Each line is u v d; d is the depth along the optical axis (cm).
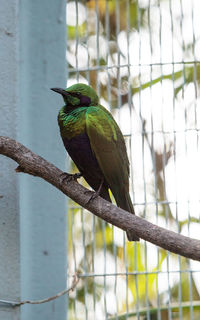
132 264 1403
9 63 919
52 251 1000
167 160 1202
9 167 919
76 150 1033
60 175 899
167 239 778
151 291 1413
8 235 910
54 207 1006
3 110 917
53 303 998
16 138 915
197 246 757
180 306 1119
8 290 904
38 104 1015
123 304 1420
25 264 951
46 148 1023
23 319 963
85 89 1053
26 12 984
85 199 880
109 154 1021
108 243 1421
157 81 1258
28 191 981
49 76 1024
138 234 814
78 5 1231
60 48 1030
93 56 1404
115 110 1338
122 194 1032
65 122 1028
